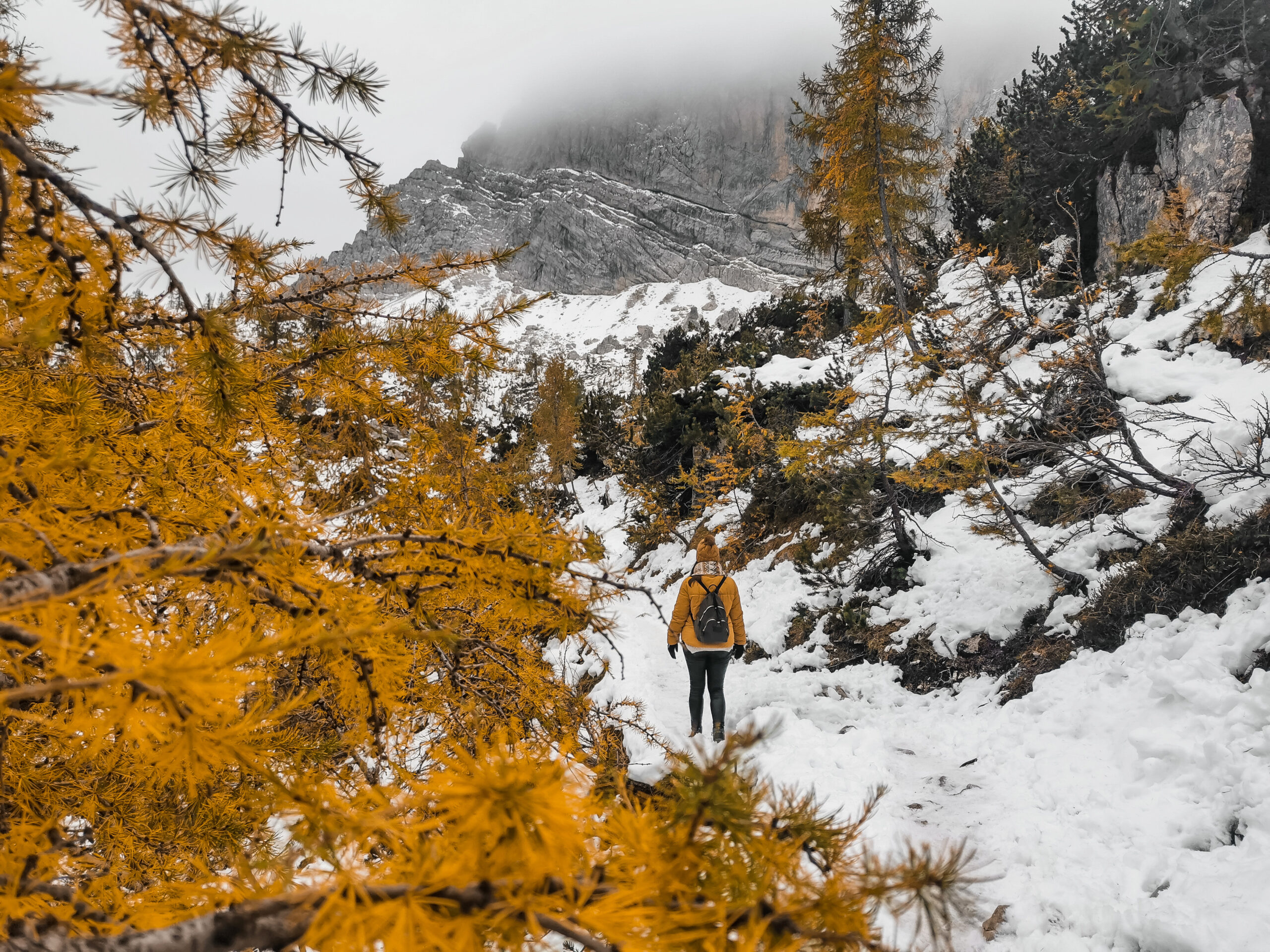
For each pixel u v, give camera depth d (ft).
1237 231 34.65
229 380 4.93
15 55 3.31
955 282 50.49
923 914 2.00
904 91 50.14
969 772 16.08
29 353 4.30
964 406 24.39
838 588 28.73
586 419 67.31
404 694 5.08
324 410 7.87
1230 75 35.65
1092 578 20.71
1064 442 23.48
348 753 4.38
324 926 1.92
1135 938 9.54
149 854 4.99
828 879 2.09
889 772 16.20
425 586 4.26
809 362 52.85
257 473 6.16
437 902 1.93
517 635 6.71
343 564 3.95
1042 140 45.70
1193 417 20.58
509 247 7.22
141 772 4.13
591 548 4.47
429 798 2.16
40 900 2.53
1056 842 12.22
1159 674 14.87
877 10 46.91
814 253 60.64
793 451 28.27
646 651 29.22
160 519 4.32
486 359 7.54
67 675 2.16
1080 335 32.17
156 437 5.62
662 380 73.56
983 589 23.47
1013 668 19.89
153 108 3.74
